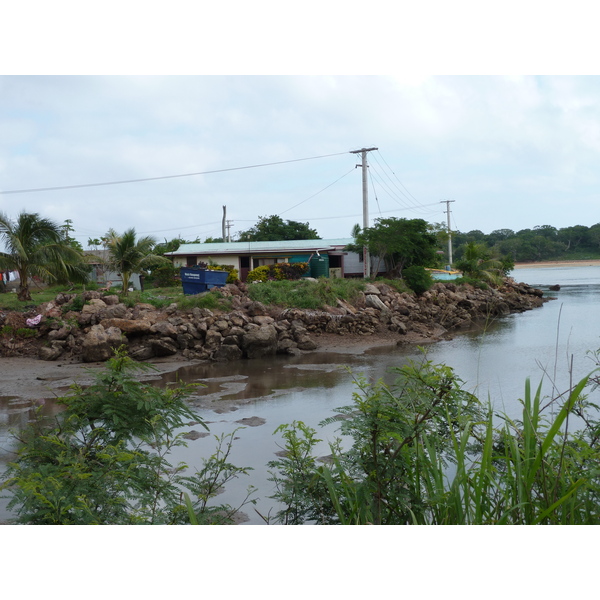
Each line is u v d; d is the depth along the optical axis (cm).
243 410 1201
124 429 376
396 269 4128
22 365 1888
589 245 10919
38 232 2600
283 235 7019
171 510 349
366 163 4219
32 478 318
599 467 302
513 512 312
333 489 321
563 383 1296
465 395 375
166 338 2086
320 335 2519
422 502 339
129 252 2853
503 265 5447
